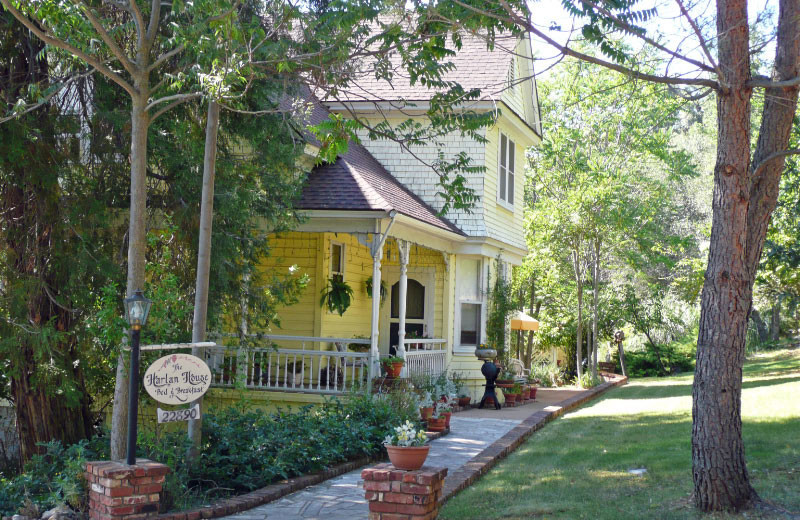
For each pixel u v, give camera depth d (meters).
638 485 8.68
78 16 8.62
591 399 23.34
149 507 7.71
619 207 27.39
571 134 28.91
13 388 12.05
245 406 11.77
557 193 30.33
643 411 17.44
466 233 19.70
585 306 31.03
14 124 9.73
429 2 8.11
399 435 7.48
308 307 17.22
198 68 9.01
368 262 19.81
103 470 7.58
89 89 11.28
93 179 11.21
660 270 40.16
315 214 15.05
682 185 40.88
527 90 23.27
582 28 7.40
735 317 7.40
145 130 8.70
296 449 10.25
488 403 19.44
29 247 10.88
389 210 14.88
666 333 39.62
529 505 7.95
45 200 10.60
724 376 7.38
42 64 11.08
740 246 7.37
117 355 9.02
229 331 14.95
